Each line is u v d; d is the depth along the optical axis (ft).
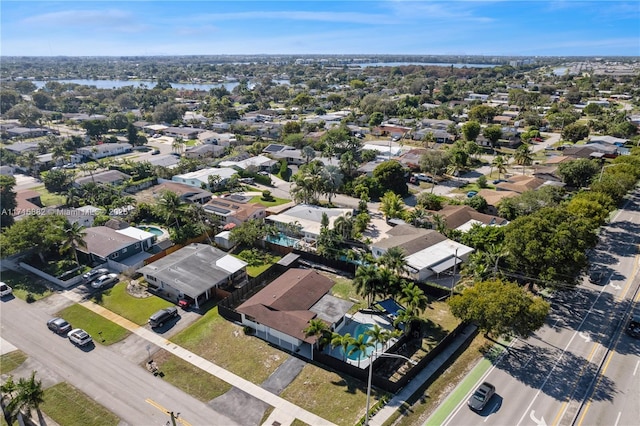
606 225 295.07
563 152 472.44
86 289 220.43
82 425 138.31
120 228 282.15
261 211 311.88
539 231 196.13
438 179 411.54
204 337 182.29
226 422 139.33
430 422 138.10
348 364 159.02
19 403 125.80
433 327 190.70
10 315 197.67
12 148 495.82
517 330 161.27
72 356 170.19
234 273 227.81
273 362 167.22
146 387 154.20
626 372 160.15
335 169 340.39
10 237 228.22
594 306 203.21
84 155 489.67
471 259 219.00
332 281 210.79
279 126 625.82
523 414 141.08
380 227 299.79
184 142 580.71
